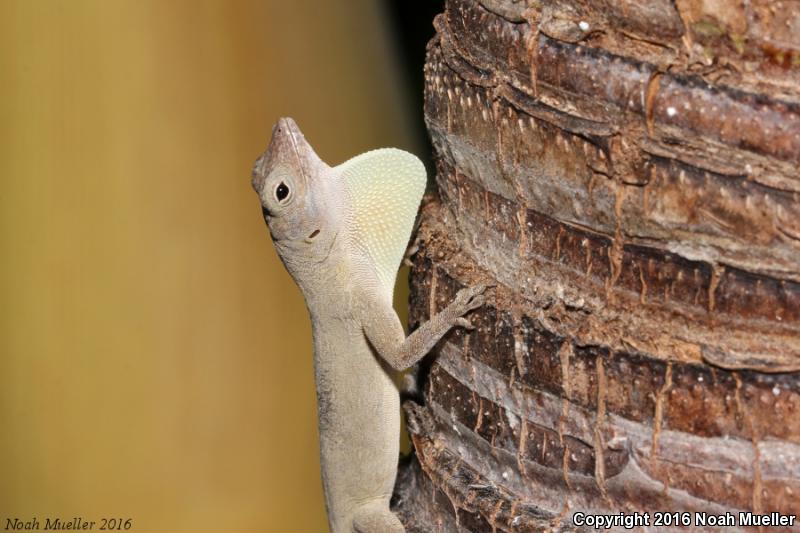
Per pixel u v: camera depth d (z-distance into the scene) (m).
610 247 4.89
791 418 4.49
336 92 14.88
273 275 14.90
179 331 13.98
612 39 4.75
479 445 5.83
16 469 12.83
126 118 13.34
